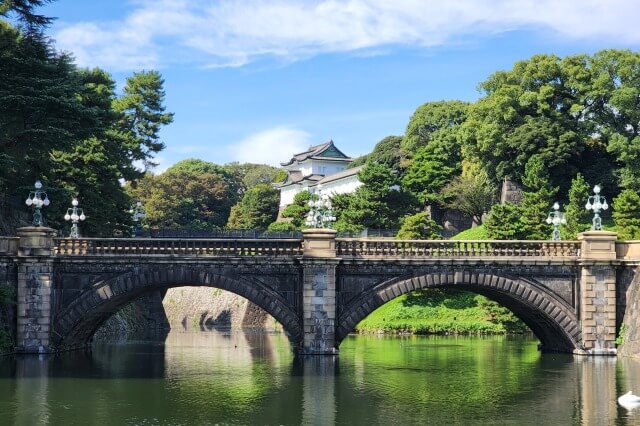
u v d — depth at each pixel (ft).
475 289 210.79
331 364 185.57
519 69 374.02
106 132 263.29
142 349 235.20
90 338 231.91
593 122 355.56
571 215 314.96
